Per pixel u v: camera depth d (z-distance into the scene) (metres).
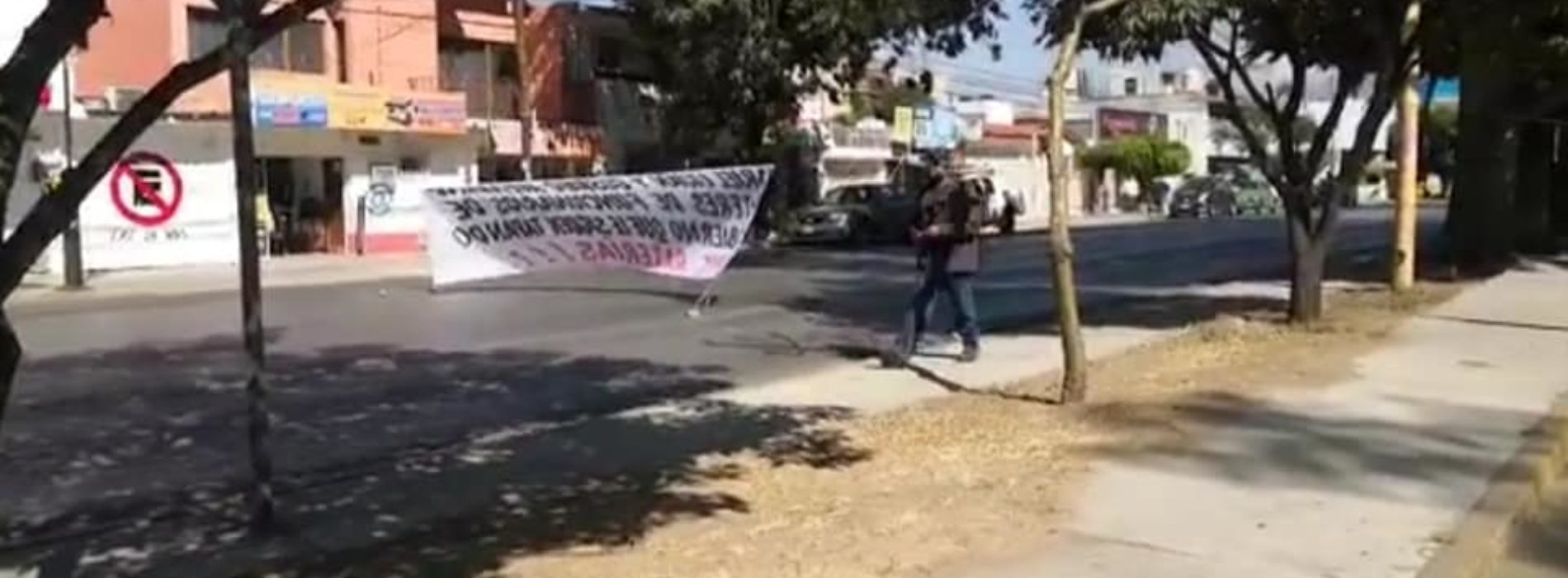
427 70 33.81
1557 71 20.95
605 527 6.83
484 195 14.05
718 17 33.91
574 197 13.74
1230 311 16.70
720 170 14.52
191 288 23.09
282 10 3.56
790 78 35.78
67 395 11.32
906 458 8.20
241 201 6.83
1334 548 6.25
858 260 28.66
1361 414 9.40
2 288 2.96
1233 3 11.72
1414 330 14.03
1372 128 14.25
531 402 11.03
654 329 15.95
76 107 25.91
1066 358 9.91
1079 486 7.36
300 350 14.20
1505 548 6.66
